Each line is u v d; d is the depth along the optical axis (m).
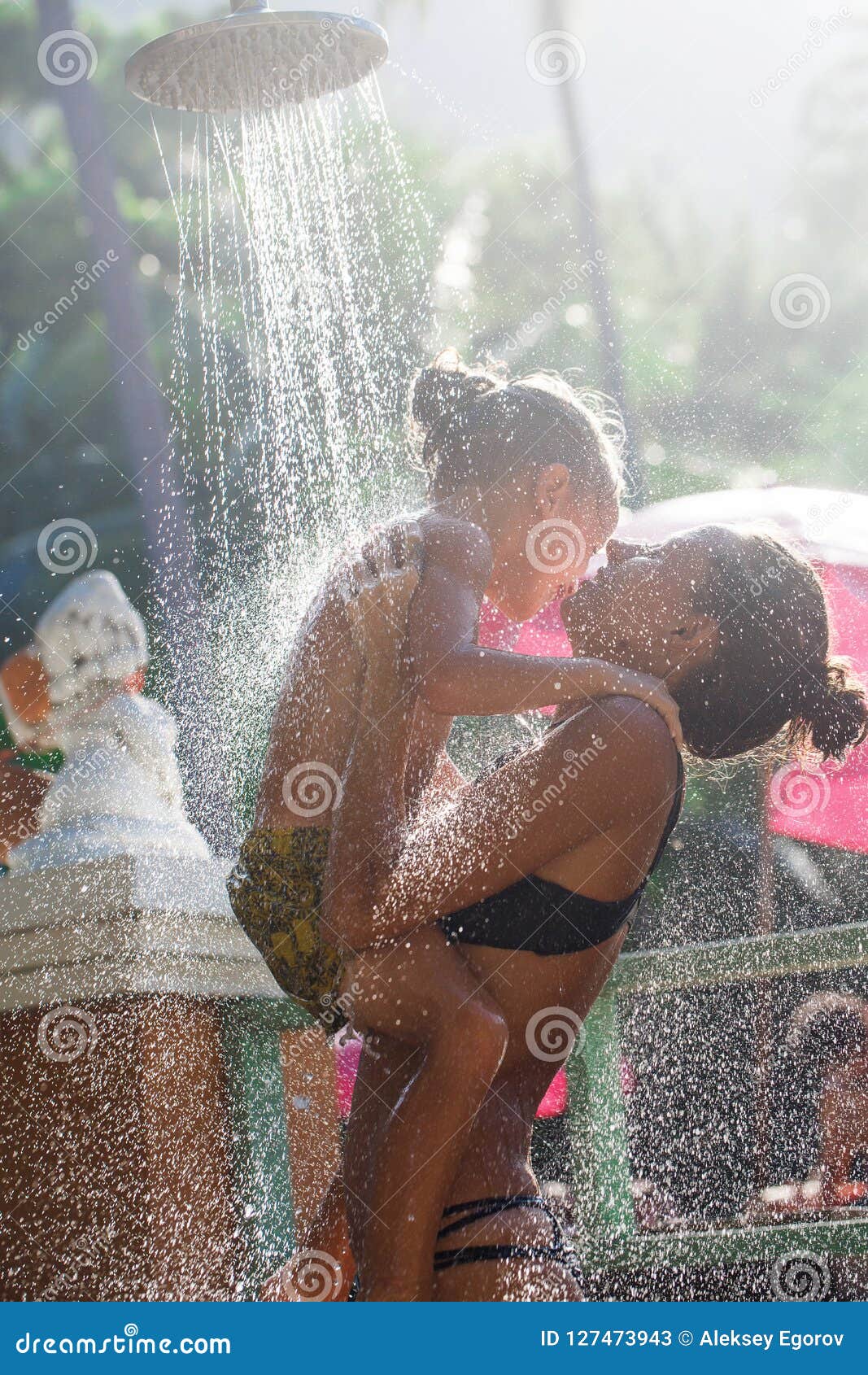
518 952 1.86
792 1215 2.41
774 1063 2.72
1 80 13.31
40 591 9.55
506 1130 1.83
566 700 1.92
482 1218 1.76
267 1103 2.37
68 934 2.24
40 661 2.71
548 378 2.47
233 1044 2.35
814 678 2.15
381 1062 1.87
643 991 2.40
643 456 10.02
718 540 2.11
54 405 11.39
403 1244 1.72
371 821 1.92
